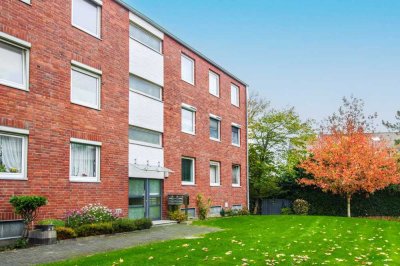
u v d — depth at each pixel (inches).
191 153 955.3
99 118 653.9
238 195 1190.9
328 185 1151.6
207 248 469.7
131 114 749.9
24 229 478.3
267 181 1393.9
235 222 840.3
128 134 730.2
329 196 1263.5
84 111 622.2
